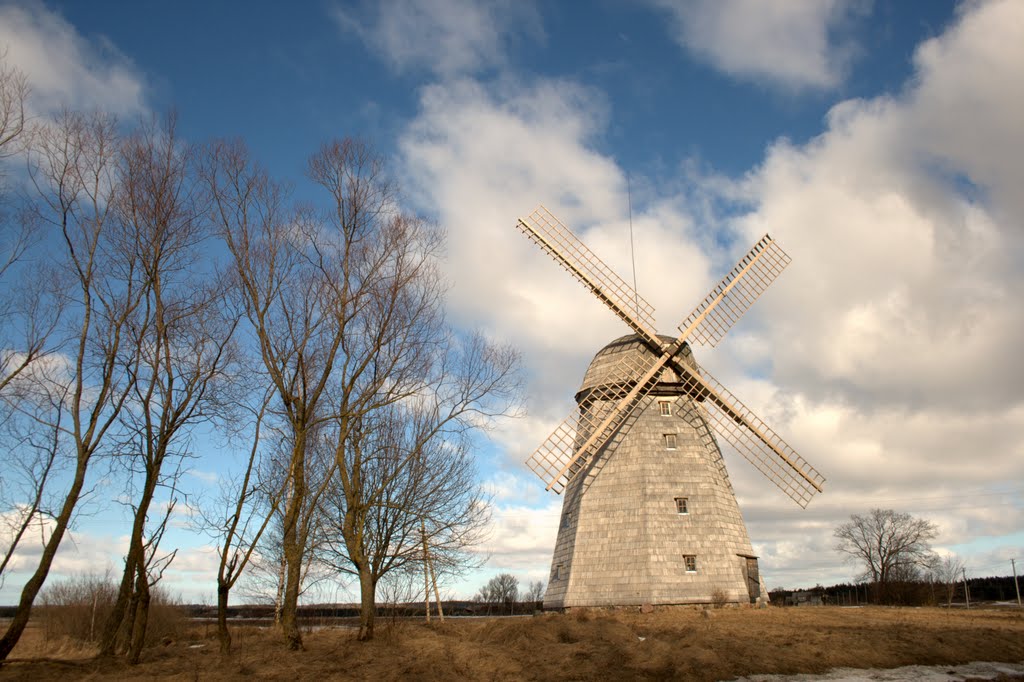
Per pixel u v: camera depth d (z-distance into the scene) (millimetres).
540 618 33000
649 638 25578
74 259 22297
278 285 24500
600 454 43031
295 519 23141
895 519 88562
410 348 26094
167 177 23609
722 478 42969
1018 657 25078
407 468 30000
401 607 38094
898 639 26047
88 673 20016
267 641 26078
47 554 20781
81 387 21953
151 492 22219
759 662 22578
